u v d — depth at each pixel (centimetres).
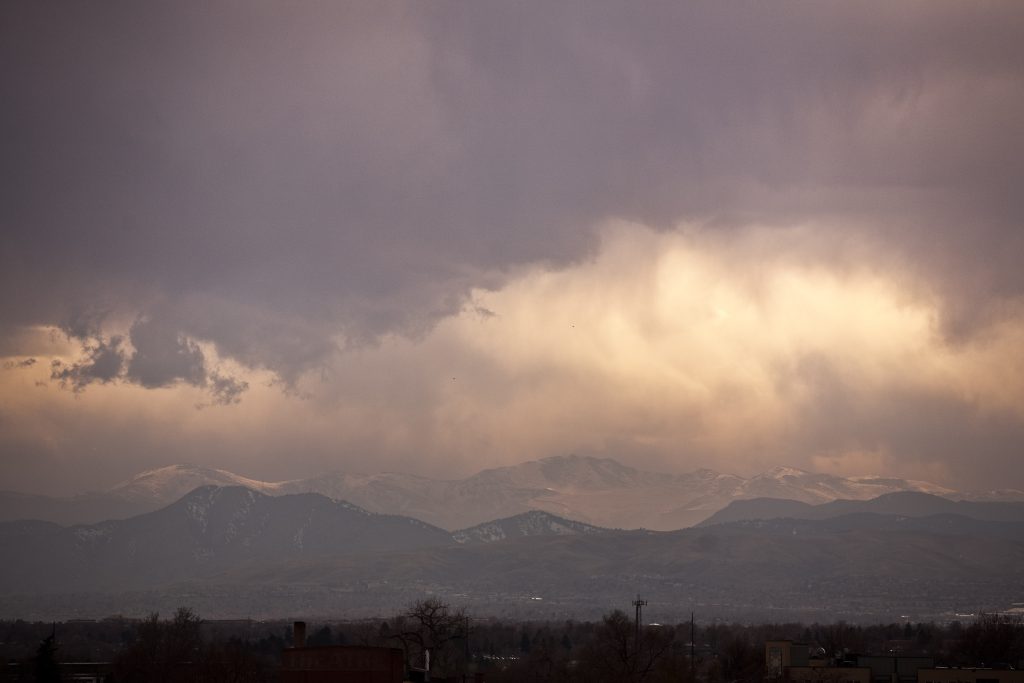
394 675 14150
